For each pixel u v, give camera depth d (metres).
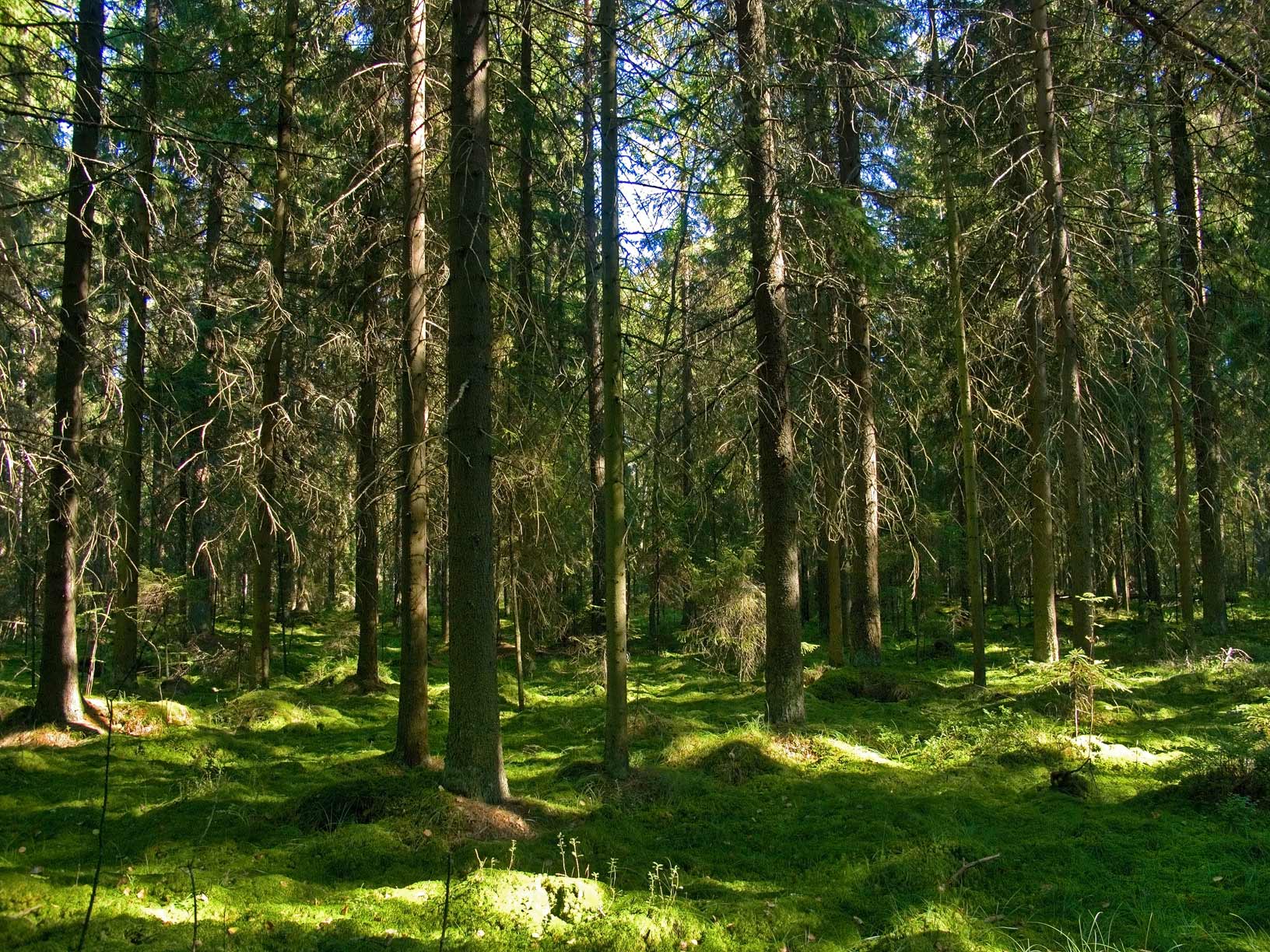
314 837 5.99
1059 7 11.83
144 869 5.36
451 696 6.74
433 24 9.01
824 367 11.21
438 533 11.45
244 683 13.28
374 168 8.62
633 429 11.62
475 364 6.86
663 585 16.06
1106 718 9.13
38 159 7.90
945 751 8.41
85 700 9.50
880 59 9.37
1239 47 11.16
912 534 15.53
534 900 4.66
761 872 5.44
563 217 13.21
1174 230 13.67
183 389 14.03
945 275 13.63
